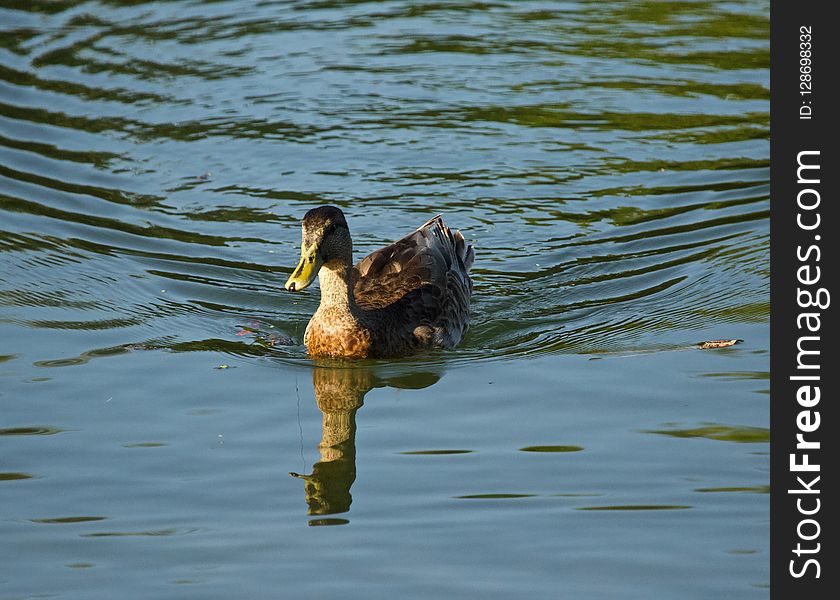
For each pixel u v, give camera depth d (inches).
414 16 1021.8
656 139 778.8
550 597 337.1
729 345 521.3
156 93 847.1
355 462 425.4
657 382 486.0
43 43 948.6
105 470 417.4
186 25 999.6
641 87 863.7
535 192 709.9
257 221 671.8
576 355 520.7
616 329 548.7
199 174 728.3
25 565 357.4
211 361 518.0
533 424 452.1
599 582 345.1
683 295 582.9
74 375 495.5
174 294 589.3
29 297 575.5
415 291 544.7
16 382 486.6
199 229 661.3
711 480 404.8
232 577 349.4
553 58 920.3
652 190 709.3
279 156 753.6
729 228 654.5
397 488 405.1
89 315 560.1
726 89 854.5
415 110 825.5
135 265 616.7
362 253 630.5
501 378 499.8
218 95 845.8
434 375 506.3
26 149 750.5
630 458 421.4
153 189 706.8
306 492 403.2
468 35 975.0
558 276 612.7
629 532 373.1
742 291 579.8
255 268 621.0
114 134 780.0
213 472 418.0
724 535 371.2
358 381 501.7
